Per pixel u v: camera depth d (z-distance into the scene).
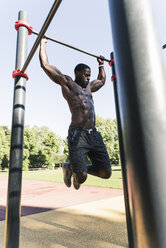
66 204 6.64
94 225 3.87
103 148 2.12
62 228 3.72
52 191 10.38
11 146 2.15
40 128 52.94
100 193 8.95
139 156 0.44
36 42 1.87
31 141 36.22
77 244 2.92
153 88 0.45
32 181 16.19
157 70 0.46
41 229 3.68
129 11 0.48
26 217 4.70
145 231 0.42
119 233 3.36
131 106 0.46
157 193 0.41
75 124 2.04
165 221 0.41
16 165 2.09
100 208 5.47
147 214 0.42
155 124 0.43
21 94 2.29
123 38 0.48
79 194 8.93
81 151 1.94
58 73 2.11
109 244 2.91
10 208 1.97
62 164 2.48
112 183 12.79
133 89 0.46
